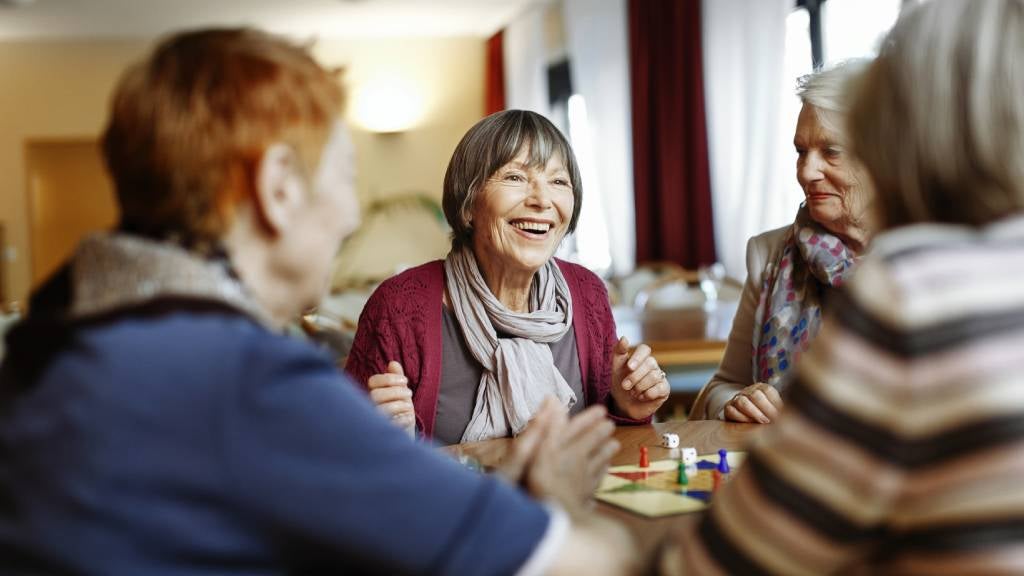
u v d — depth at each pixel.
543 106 7.35
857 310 0.58
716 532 0.64
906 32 0.66
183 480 0.62
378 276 8.18
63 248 9.15
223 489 0.62
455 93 8.36
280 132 0.73
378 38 8.26
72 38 8.02
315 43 0.79
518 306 1.69
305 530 0.63
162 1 6.81
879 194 0.69
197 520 0.62
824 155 1.72
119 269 0.69
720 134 5.61
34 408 0.64
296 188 0.74
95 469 0.61
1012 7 0.64
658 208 6.19
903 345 0.56
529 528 0.68
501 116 1.64
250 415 0.63
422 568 0.65
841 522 0.57
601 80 6.60
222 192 0.72
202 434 0.62
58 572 0.62
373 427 0.67
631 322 3.45
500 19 7.73
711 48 5.64
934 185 0.65
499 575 0.66
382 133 8.31
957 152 0.63
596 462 0.95
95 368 0.63
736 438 1.48
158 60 0.74
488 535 0.66
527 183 1.61
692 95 5.80
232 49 0.74
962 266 0.57
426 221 8.24
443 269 1.71
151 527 0.61
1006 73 0.62
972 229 0.63
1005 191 0.62
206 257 0.71
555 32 7.40
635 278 4.98
